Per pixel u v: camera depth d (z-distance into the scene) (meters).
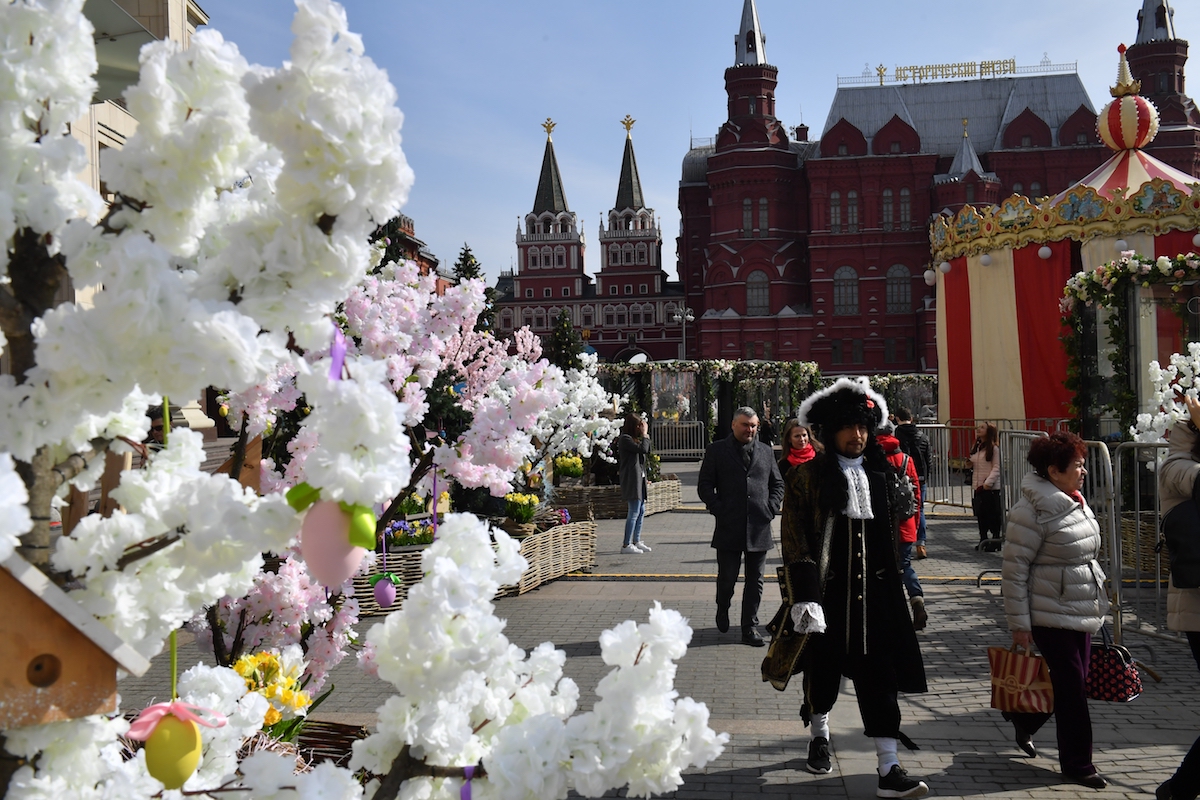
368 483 1.31
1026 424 18.42
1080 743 4.61
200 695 2.19
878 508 4.70
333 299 1.38
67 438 1.47
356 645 4.00
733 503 7.71
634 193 97.38
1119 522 7.15
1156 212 17.44
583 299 96.19
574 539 10.93
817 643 4.68
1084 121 73.94
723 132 77.31
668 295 95.50
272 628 3.72
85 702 1.37
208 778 1.98
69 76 1.38
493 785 1.69
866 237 74.44
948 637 7.71
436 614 1.50
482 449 3.64
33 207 1.33
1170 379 9.88
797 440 8.31
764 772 4.81
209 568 1.43
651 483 17.61
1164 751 5.05
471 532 1.71
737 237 76.19
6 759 1.43
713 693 6.18
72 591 1.43
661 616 1.68
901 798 4.41
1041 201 18.97
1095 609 4.68
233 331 1.21
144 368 1.24
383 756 1.74
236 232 1.35
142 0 12.09
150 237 1.41
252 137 1.40
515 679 1.96
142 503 1.55
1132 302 11.93
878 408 4.72
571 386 12.61
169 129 1.37
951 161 76.56
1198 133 70.69
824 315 74.75
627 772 1.66
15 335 1.39
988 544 12.29
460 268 44.50
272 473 3.94
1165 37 72.81
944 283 21.95
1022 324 19.61
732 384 33.53
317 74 1.27
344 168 1.30
